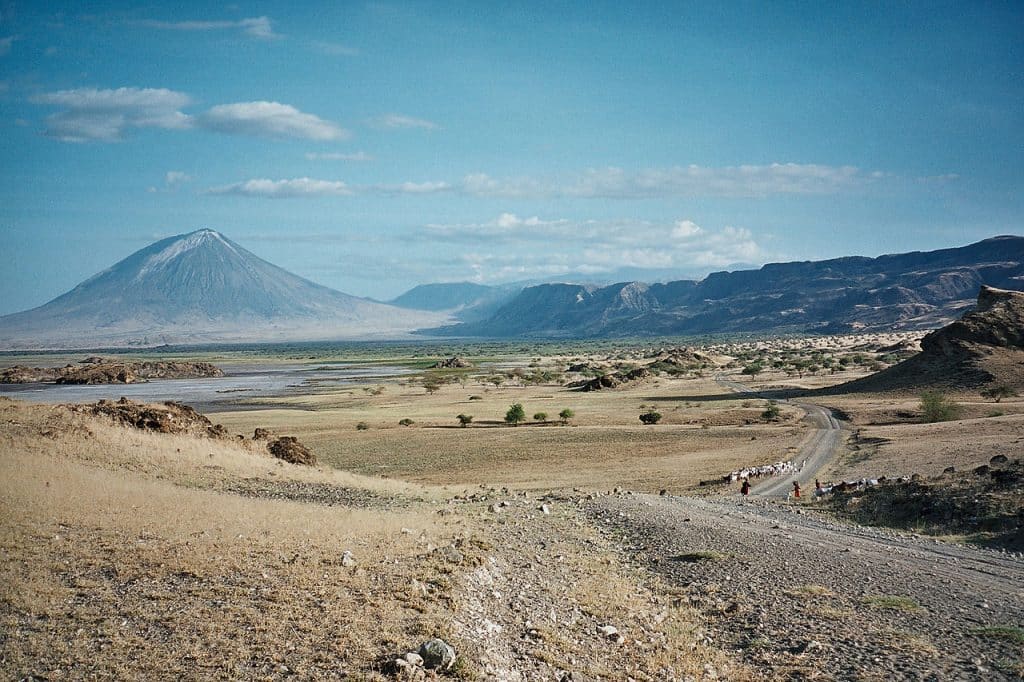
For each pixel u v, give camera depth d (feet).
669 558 82.58
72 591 47.88
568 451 249.34
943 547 89.35
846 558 82.12
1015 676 46.70
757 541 91.50
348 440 285.64
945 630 56.80
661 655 50.34
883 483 135.03
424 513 100.63
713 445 252.01
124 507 71.87
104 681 35.96
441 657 41.52
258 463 130.41
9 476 77.82
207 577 52.90
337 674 38.93
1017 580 72.43
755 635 56.34
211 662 39.14
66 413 123.54
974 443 185.47
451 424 339.98
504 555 74.64
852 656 51.03
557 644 50.03
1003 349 381.60
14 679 35.40
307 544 64.64
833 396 391.45
